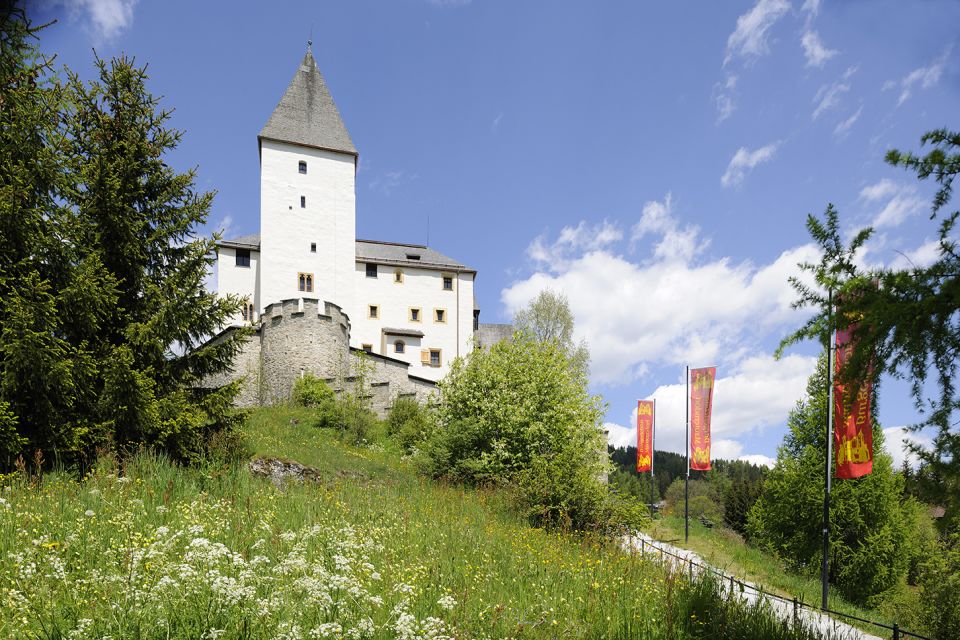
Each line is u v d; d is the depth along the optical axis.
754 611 8.91
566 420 24.48
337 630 4.84
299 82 52.38
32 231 12.44
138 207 15.34
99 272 13.70
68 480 10.44
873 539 24.27
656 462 114.81
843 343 6.04
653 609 8.23
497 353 28.20
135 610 4.85
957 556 16.97
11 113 12.36
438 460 22.64
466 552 10.18
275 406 35.19
